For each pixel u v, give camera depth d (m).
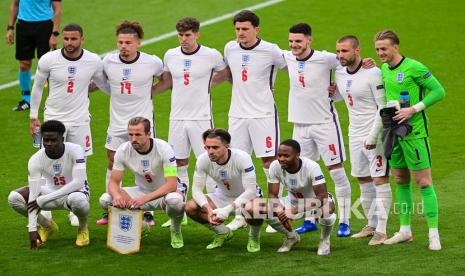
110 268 33.00
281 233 36.56
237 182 35.16
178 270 32.66
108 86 40.00
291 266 32.72
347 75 36.16
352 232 37.25
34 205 35.06
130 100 39.38
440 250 33.81
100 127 52.56
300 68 37.72
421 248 34.25
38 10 53.97
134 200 34.66
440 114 53.47
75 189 35.25
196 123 39.50
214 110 54.94
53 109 39.25
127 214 34.69
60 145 35.31
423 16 69.94
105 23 68.88
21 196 35.62
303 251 34.66
